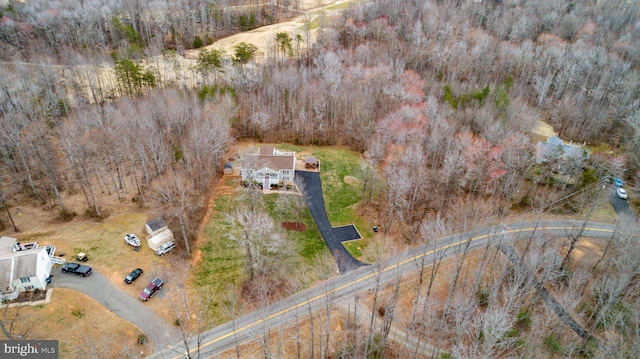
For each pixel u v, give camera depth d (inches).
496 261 2442.2
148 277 2261.3
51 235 2459.4
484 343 1800.0
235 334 1860.2
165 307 2122.3
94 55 4549.7
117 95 4121.6
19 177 2898.6
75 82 3855.8
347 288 2331.4
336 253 2591.0
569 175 3105.3
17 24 4827.8
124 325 1995.6
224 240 2593.5
